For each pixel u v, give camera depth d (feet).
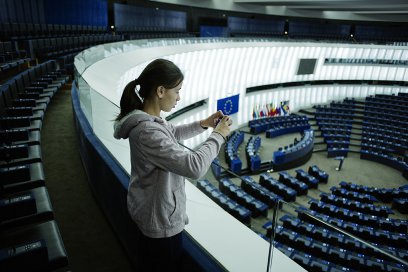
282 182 51.47
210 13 101.65
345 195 48.65
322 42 88.53
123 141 10.46
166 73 4.06
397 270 29.17
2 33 41.19
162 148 3.94
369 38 118.01
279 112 90.63
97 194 11.53
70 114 25.98
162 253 4.54
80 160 16.10
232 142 65.72
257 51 76.69
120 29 77.00
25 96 23.41
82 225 10.31
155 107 4.36
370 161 67.41
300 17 110.32
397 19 105.60
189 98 63.41
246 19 106.83
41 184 11.42
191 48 57.06
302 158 63.57
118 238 9.48
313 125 86.22
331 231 35.53
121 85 30.81
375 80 100.01
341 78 98.32
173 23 95.20
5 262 6.60
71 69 38.91
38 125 18.07
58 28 57.77
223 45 66.08
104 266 8.49
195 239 6.05
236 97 76.84
